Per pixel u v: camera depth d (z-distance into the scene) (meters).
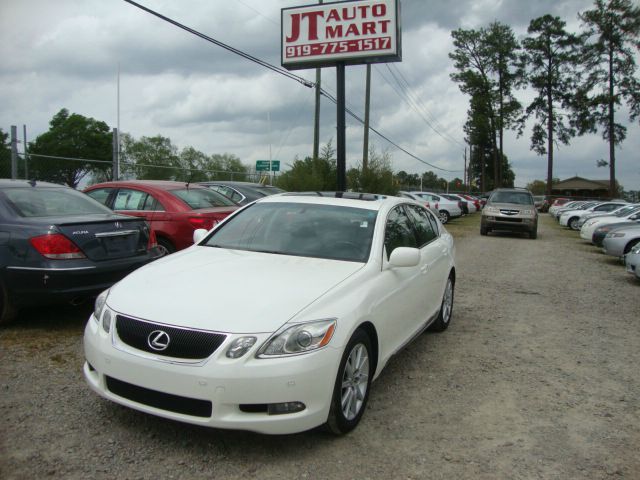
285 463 3.24
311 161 22.55
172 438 3.45
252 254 4.39
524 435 3.80
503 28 62.22
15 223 5.40
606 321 7.30
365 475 3.17
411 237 5.26
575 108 55.91
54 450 3.24
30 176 16.28
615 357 5.70
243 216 5.10
